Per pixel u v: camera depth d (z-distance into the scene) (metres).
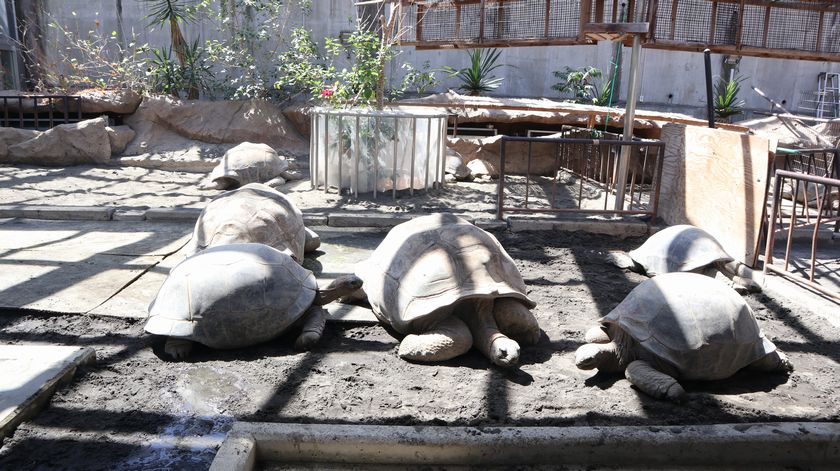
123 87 11.59
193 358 3.69
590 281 5.23
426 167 8.32
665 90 13.56
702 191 6.25
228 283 3.70
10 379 3.20
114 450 2.77
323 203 7.71
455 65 12.92
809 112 14.15
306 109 11.05
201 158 10.28
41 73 12.55
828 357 3.85
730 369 3.33
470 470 2.75
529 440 2.76
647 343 3.30
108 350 3.76
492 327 3.62
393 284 3.83
